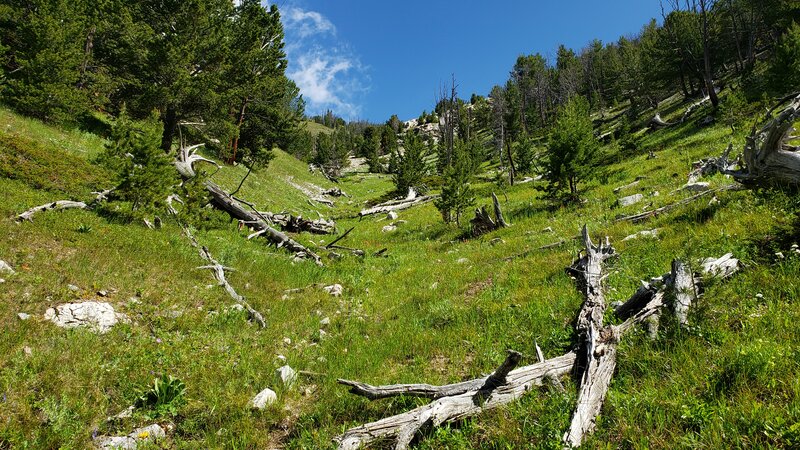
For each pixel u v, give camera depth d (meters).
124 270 8.47
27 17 21.89
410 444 4.02
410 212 30.58
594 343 4.57
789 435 2.87
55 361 5.24
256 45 29.27
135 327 6.74
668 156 24.45
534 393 4.26
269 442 4.62
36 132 16.92
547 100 97.38
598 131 59.88
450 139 53.88
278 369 6.04
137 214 11.91
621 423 3.54
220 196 16.78
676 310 5.04
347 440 3.92
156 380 5.04
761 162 8.73
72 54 20.30
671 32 54.88
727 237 7.38
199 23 24.23
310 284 11.36
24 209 9.86
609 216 13.32
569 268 8.63
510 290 8.87
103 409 4.74
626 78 75.75
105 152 11.70
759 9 53.31
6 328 5.62
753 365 3.78
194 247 11.41
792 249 6.02
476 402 4.21
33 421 4.28
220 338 7.03
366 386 4.37
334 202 41.66
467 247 15.20
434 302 9.16
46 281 7.02
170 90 22.92
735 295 5.39
